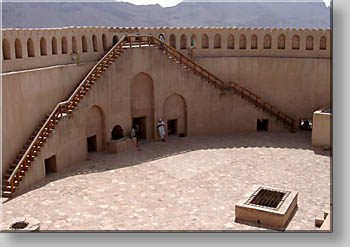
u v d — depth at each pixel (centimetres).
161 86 2183
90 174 1631
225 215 1262
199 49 2453
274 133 2375
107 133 1980
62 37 1883
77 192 1434
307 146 2073
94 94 1866
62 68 1827
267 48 2489
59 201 1350
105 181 1555
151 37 2180
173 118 2286
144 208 1314
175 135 2327
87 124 1889
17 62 1602
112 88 1973
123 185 1518
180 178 1605
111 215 1255
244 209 1216
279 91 2470
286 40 2445
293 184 1534
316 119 2045
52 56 1819
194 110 2309
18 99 1530
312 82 2408
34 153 1511
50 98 1752
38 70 1658
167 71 2188
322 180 1573
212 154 1938
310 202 1362
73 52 1967
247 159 1853
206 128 2352
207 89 2316
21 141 1559
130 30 2262
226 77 2467
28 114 1600
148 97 2183
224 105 2358
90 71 1898
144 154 1939
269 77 2466
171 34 2388
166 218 1239
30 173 1471
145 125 2212
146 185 1523
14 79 1502
